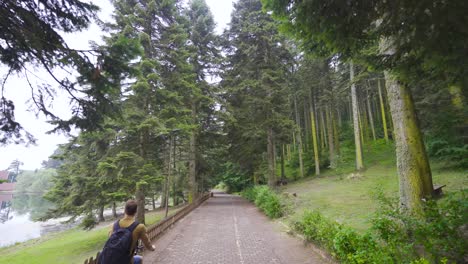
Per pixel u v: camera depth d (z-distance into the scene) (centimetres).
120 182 1098
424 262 320
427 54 386
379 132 3042
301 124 3947
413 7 334
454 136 1286
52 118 553
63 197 1284
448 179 1152
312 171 2834
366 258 412
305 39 444
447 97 1277
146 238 335
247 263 630
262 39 2055
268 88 1966
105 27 1208
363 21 369
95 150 1395
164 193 2728
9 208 4491
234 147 2405
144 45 1332
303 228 829
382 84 3045
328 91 2514
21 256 1360
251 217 1406
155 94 1250
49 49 491
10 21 426
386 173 1819
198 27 2338
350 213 973
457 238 361
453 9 311
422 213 440
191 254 715
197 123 2120
